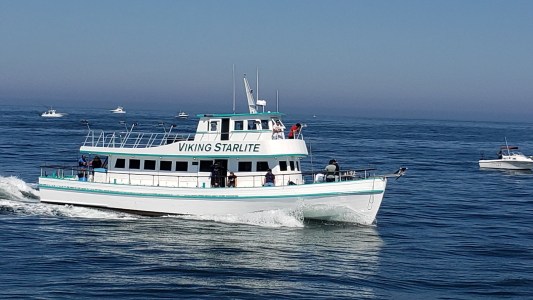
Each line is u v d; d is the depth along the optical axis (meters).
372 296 26.16
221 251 32.31
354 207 37.84
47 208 40.94
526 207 52.38
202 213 38.78
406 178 71.19
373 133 185.75
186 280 27.44
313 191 37.41
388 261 31.77
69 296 24.81
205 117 39.22
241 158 38.97
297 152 39.06
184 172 39.78
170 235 35.25
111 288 26.02
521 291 27.42
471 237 38.69
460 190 62.62
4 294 24.70
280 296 25.69
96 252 31.67
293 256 31.83
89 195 40.69
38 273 27.83
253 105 39.81
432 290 27.27
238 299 25.17
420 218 45.09
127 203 39.78
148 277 27.72
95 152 41.25
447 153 112.25
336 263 30.86
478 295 26.75
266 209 38.03
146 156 40.22
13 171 63.75
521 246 36.31
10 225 37.12
